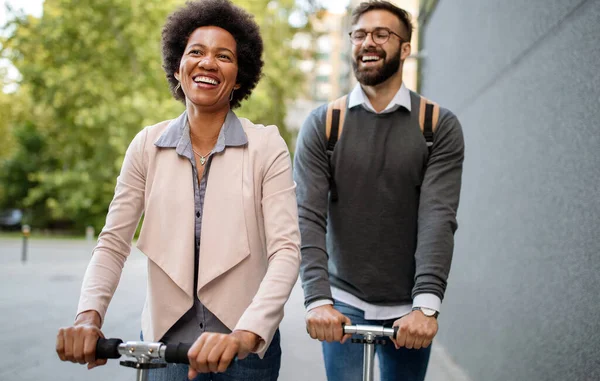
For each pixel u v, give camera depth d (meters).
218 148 1.89
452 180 2.45
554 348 2.87
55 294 9.62
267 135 1.95
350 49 2.58
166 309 1.88
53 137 28.59
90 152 27.25
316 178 2.48
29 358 5.39
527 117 3.48
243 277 1.86
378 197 2.48
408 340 1.97
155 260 1.87
